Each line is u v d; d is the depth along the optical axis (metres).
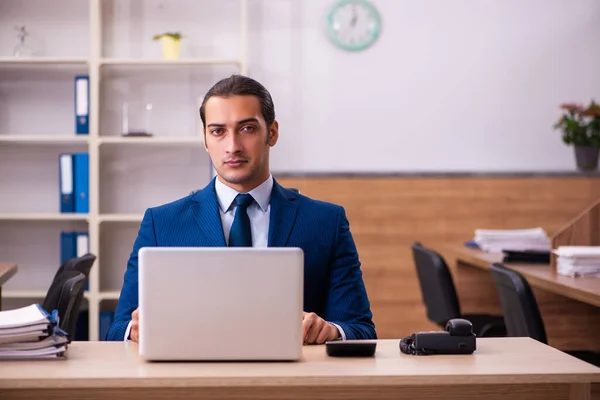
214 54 6.14
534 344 2.44
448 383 2.05
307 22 6.16
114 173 6.15
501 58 6.24
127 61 5.78
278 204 2.69
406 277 5.92
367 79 6.19
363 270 5.92
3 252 6.13
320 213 2.74
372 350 2.25
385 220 5.92
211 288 2.14
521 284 3.42
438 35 6.20
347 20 6.16
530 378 2.06
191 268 2.13
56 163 6.15
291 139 6.16
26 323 2.19
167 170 6.17
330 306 2.69
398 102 6.20
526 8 6.23
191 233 2.64
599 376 2.07
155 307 2.14
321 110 6.17
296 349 2.16
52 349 2.20
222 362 2.17
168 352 2.14
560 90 6.27
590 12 6.26
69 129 6.14
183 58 5.86
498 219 5.95
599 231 4.33
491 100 6.24
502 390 2.17
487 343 2.46
